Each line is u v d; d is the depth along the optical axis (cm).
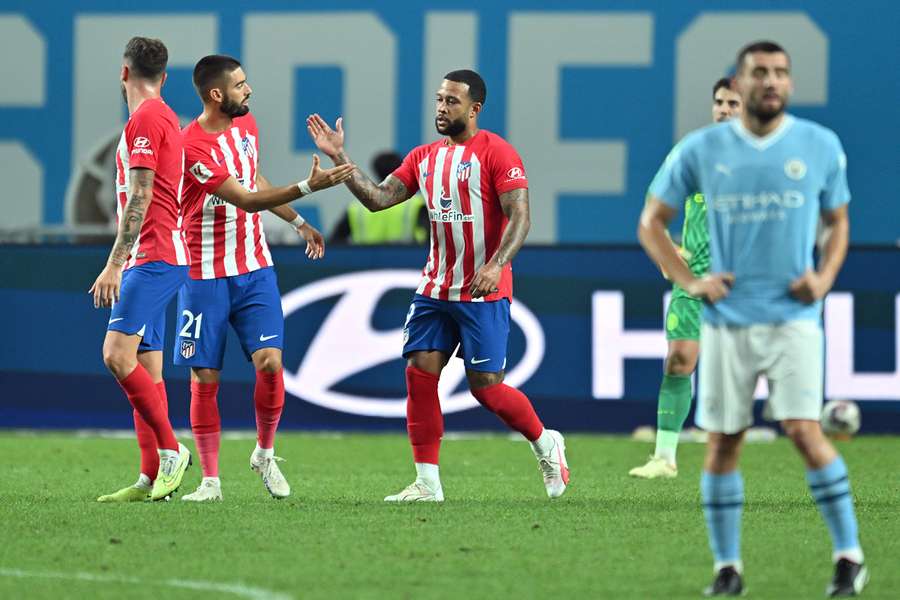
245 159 2705
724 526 1827
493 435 4109
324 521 2412
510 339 4041
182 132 2666
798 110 5697
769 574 1952
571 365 4034
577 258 4028
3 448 3772
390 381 4075
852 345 3997
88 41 5859
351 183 2680
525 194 2636
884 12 5659
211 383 2733
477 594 1812
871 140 5675
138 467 3378
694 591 1839
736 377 1822
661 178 1873
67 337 4097
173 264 2617
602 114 5744
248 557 2062
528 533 2289
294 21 5797
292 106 5812
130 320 2591
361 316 4072
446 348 2720
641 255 4016
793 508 2597
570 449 3803
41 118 5866
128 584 1869
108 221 5856
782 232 1803
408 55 5784
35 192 5872
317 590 1833
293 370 4091
